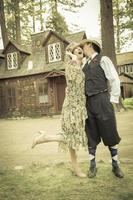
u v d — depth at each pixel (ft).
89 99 13.88
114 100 13.57
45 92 86.48
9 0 117.60
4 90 94.53
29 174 15.29
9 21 132.67
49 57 86.79
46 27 130.93
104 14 70.54
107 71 13.62
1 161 22.33
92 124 14.05
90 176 14.06
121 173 13.84
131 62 157.48
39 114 87.35
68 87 13.98
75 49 14.25
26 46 96.94
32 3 127.95
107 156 21.95
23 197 12.17
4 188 13.32
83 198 11.73
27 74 88.48
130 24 94.27
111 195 11.85
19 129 49.78
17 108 92.17
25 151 26.50
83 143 13.85
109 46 70.49
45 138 14.64
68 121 13.89
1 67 98.58
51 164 17.16
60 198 11.87
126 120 50.42
